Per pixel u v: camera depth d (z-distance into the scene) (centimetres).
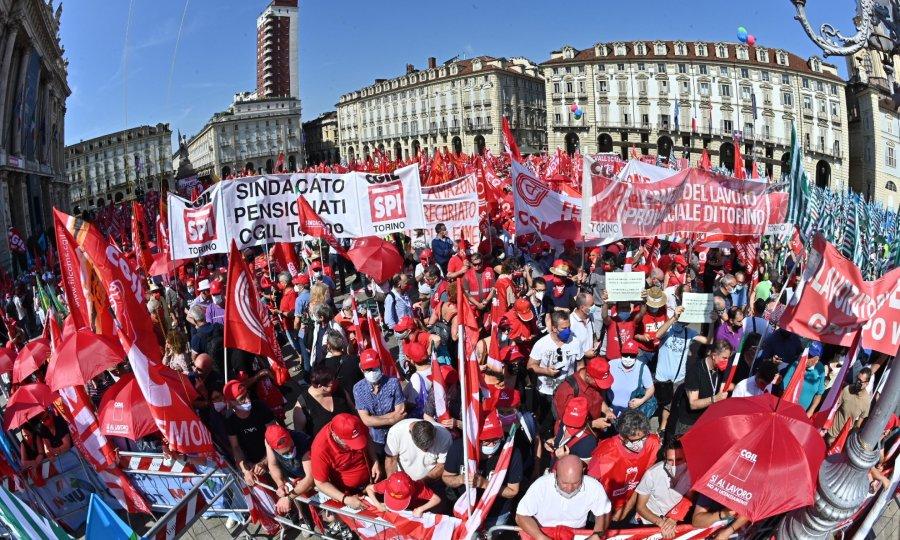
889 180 5319
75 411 532
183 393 504
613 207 856
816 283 547
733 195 925
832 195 2012
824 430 526
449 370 602
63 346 537
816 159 7725
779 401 397
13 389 667
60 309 895
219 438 534
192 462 520
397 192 1000
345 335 773
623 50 8438
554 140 8775
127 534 349
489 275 927
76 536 543
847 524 443
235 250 595
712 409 400
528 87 9700
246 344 595
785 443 362
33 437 541
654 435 463
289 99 13062
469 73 9231
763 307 880
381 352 631
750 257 1167
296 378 946
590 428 517
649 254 1133
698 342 657
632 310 735
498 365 574
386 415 533
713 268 1110
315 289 846
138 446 587
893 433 500
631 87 8381
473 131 9362
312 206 966
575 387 553
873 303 532
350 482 485
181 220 900
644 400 594
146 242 1348
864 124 5475
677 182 892
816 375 616
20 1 3058
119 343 568
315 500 478
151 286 907
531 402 732
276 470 488
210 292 941
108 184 12094
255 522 521
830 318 543
